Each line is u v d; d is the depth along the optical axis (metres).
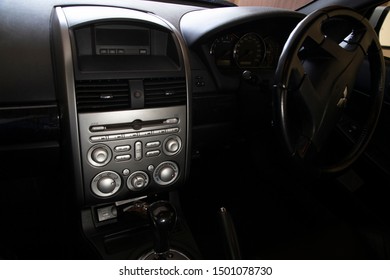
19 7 0.77
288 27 0.98
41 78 0.74
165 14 0.98
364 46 0.75
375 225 0.95
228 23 0.86
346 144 1.11
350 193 1.06
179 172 0.82
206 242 1.01
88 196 0.74
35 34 0.75
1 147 0.77
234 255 0.71
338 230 0.88
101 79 0.68
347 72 0.75
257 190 1.25
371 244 0.88
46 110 0.74
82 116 0.67
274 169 1.30
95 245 0.81
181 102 0.77
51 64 0.75
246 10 0.95
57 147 0.82
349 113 1.13
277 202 1.15
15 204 1.11
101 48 0.76
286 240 0.84
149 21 0.76
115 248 0.80
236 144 1.29
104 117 0.69
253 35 0.97
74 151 0.69
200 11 1.03
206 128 1.02
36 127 0.75
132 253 0.79
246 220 1.06
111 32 0.76
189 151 0.82
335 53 0.72
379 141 1.05
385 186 0.99
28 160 0.83
